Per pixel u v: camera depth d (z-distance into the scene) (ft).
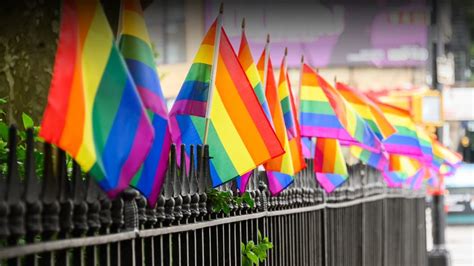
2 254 20.47
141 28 25.93
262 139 34.83
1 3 34.99
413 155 69.00
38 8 35.29
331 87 51.67
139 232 26.73
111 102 23.44
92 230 24.31
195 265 31.96
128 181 23.59
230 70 35.04
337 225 58.85
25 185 21.90
